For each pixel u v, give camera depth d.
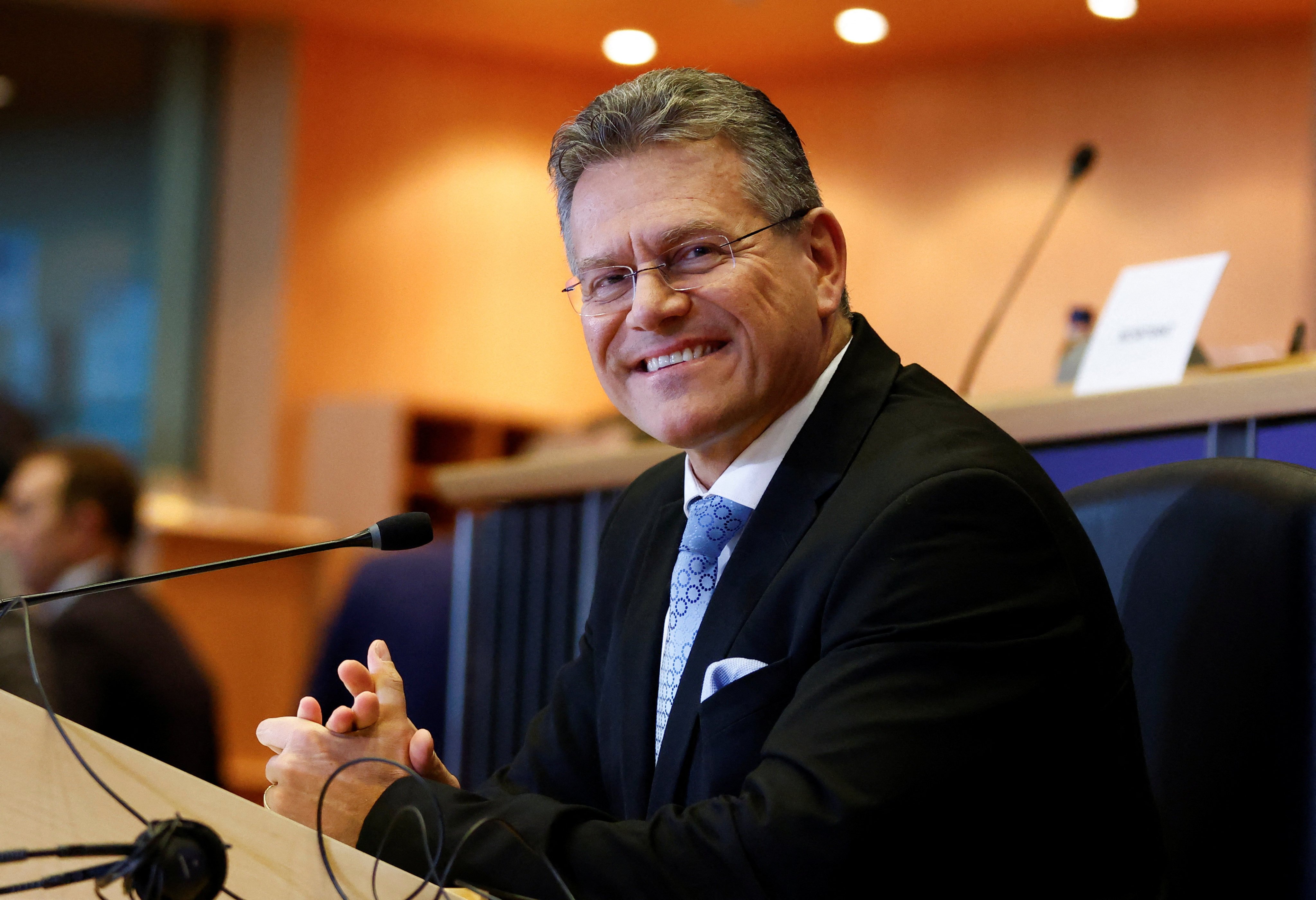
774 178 2.52
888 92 13.27
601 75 14.13
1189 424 3.16
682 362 2.48
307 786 2.26
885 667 2.15
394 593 6.51
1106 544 2.68
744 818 2.05
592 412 13.84
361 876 1.79
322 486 12.56
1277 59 11.81
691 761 2.39
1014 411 3.53
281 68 13.16
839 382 2.54
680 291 2.47
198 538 9.84
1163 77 12.20
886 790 2.05
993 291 12.59
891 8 12.20
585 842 2.06
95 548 6.98
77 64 13.05
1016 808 2.19
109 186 12.99
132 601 6.14
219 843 1.69
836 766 2.06
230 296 12.95
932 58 13.12
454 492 4.96
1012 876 2.20
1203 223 11.88
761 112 2.55
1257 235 11.66
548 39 13.43
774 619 2.34
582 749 2.84
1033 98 12.68
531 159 13.96
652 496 2.96
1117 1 11.43
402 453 12.30
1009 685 2.16
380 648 2.47
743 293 2.45
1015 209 12.63
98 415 12.76
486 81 13.84
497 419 12.86
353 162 13.34
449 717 4.93
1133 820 2.33
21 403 12.66
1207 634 2.42
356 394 13.15
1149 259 12.01
